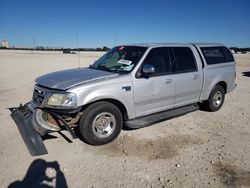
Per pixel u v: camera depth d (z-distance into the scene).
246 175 3.67
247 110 7.16
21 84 11.01
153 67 4.78
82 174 3.64
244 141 4.89
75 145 4.57
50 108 4.22
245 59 42.41
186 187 3.37
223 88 7.00
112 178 3.55
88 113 4.34
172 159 4.12
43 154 3.90
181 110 5.88
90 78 4.51
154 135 5.11
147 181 3.49
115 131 4.71
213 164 3.97
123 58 5.30
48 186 3.33
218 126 5.73
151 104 5.22
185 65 5.81
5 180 3.44
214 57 6.66
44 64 24.02
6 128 5.31
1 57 37.38
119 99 4.62
